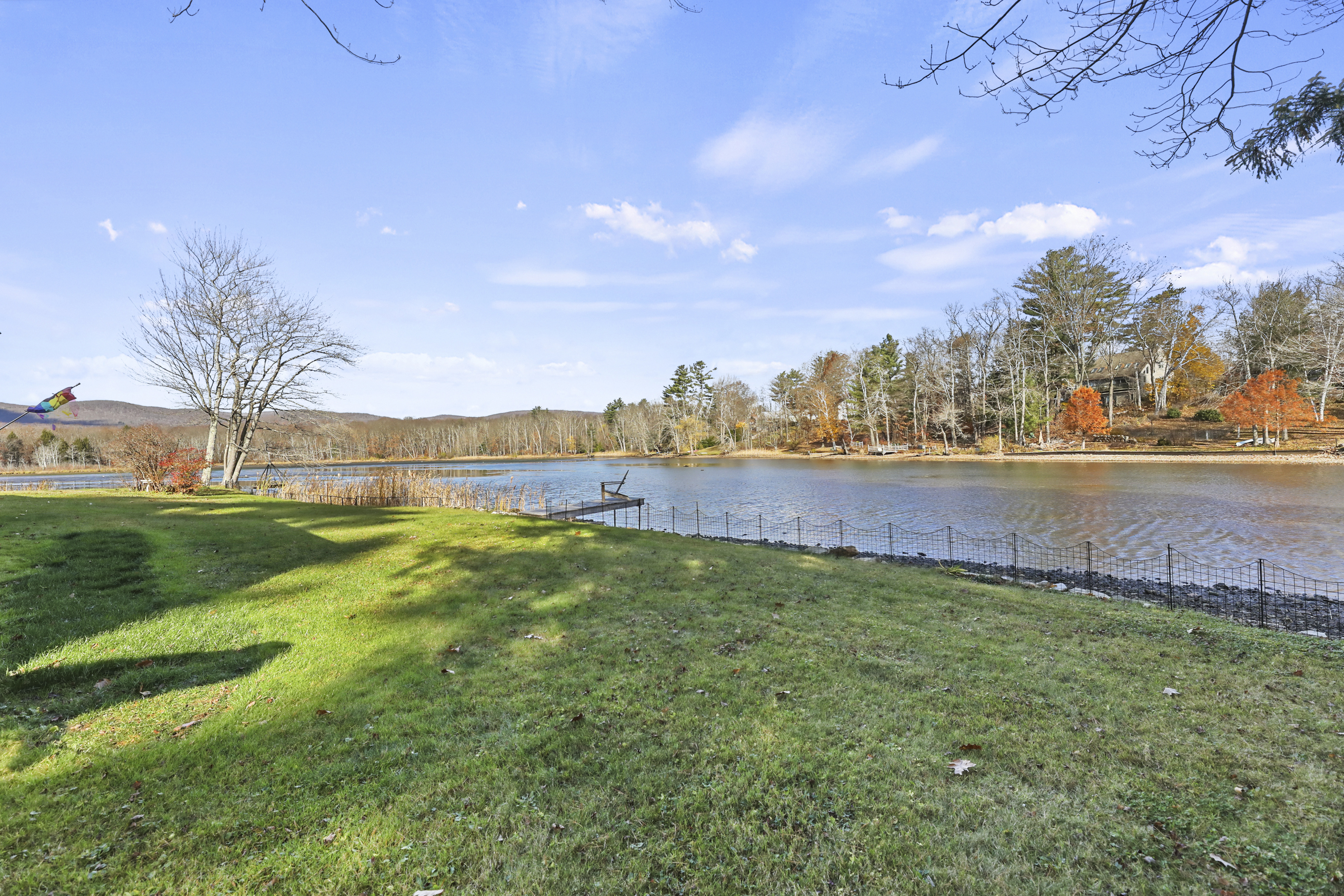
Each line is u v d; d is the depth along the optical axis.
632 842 3.16
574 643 6.37
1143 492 24.84
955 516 20.89
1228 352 53.97
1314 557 13.32
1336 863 2.81
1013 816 3.30
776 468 53.94
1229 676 5.31
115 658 5.61
